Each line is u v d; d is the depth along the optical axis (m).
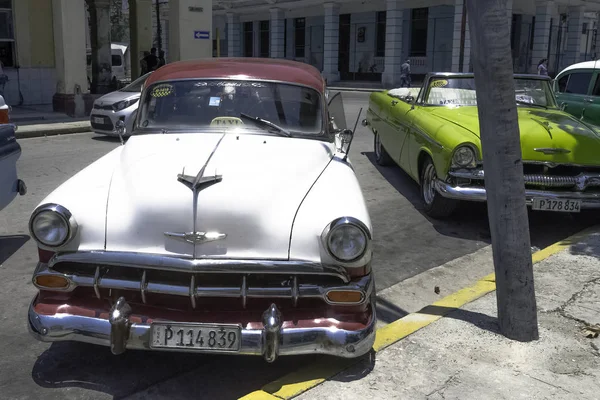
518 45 32.25
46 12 16.30
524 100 7.56
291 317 3.17
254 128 4.18
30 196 7.29
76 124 13.02
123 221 3.20
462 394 3.20
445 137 6.12
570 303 4.38
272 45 35.31
